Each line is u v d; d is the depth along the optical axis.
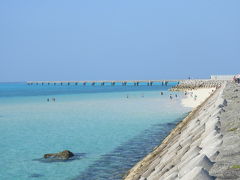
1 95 119.69
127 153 25.22
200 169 8.09
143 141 29.56
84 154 25.67
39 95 117.25
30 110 64.12
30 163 23.81
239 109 19.75
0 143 31.41
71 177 20.05
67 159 24.36
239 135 12.45
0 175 21.11
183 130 22.88
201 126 17.22
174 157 14.27
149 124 39.59
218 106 21.55
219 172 8.78
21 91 155.12
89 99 90.38
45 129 39.38
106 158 24.02
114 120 44.47
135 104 69.25
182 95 92.62
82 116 50.94
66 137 33.50
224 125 15.19
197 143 13.88
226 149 10.62
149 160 19.11
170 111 52.84
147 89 147.50
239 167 8.93
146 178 13.82
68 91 145.25
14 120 49.12
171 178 10.14
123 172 20.27
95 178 19.45
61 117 50.88
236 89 40.59
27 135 35.72
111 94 112.44
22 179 20.20
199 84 113.44
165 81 191.75
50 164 23.33
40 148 28.89
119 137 32.06
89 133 35.16
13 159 25.16
